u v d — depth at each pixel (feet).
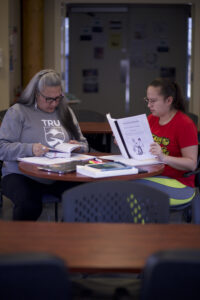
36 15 24.30
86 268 4.16
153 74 30.42
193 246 4.67
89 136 16.06
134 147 8.87
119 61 30.35
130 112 30.81
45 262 3.36
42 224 5.34
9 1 20.89
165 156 8.64
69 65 30.40
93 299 4.65
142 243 4.75
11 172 9.45
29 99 9.70
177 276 3.45
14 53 22.89
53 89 9.48
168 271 3.43
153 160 8.86
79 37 30.07
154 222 5.89
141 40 30.09
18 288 3.43
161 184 8.83
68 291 3.52
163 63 30.27
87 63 30.37
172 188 8.86
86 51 30.25
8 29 20.56
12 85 22.45
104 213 6.06
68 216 5.90
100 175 7.48
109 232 5.08
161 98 9.20
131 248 4.60
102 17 29.84
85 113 16.55
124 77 30.50
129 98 30.71
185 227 5.29
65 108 10.05
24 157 9.02
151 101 9.32
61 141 9.83
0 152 9.18
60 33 25.46
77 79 30.53
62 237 4.90
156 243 4.75
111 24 29.94
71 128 10.10
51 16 25.32
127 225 5.33
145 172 7.93
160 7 29.66
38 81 9.59
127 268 4.16
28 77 24.81
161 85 9.20
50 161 8.57
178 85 9.40
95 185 6.00
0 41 20.59
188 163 8.73
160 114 9.36
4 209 13.35
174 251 3.49
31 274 3.39
